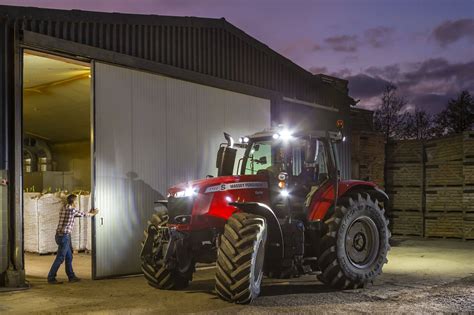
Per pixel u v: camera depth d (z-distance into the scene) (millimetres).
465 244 16828
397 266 11891
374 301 8180
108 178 10711
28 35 9594
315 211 9203
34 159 21078
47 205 14141
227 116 13570
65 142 21141
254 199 8828
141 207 11273
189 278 9281
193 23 12781
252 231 7789
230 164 9641
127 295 8766
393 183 19891
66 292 9086
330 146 9578
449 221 18422
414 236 19344
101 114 10672
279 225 8391
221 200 8617
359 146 18484
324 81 17500
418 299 8320
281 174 8766
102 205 10586
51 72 12734
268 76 15070
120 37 11188
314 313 7383
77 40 10406
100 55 10641
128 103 11203
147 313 7465
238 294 7738
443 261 12719
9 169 9516
